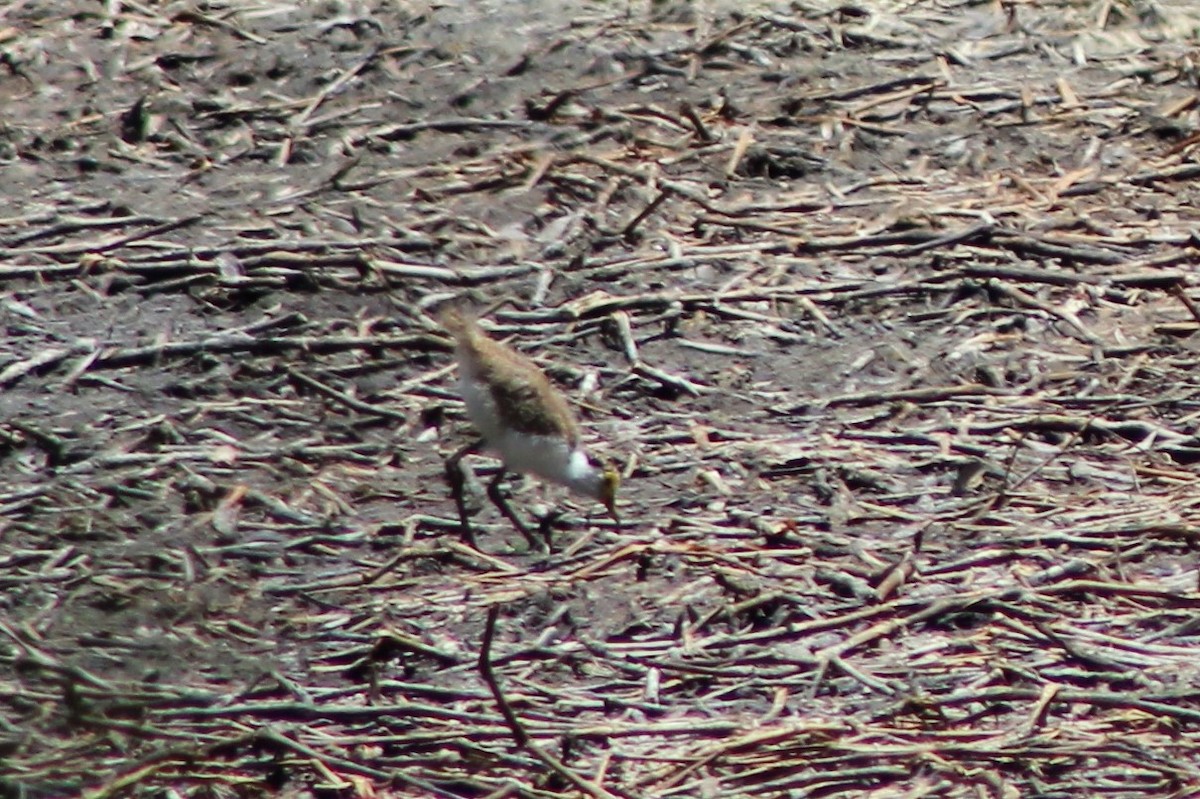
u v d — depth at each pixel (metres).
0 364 13.34
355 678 10.20
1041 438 12.44
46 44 18.22
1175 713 9.56
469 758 9.43
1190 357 13.34
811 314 13.95
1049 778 9.27
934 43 18.06
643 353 13.53
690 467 12.11
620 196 15.64
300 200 15.68
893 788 9.19
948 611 10.52
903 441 12.38
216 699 9.84
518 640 10.46
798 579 10.88
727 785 9.21
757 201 15.62
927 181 15.91
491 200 15.60
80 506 11.71
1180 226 15.11
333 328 13.86
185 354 13.48
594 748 9.55
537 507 11.79
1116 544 11.14
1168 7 18.73
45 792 9.15
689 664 10.10
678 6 18.72
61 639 10.36
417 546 11.32
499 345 11.84
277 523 11.65
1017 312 13.97
